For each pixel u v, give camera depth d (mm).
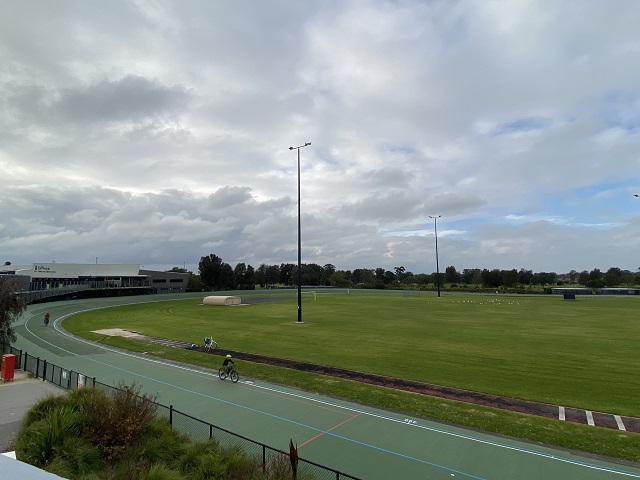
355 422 16141
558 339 34125
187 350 29938
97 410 12648
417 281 169375
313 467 12445
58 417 12148
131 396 13594
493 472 12234
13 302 27125
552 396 19156
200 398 19172
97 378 22672
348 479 11742
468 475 12062
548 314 54031
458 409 17250
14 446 13008
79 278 105250
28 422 13711
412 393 19391
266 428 15562
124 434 12062
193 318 50938
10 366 21703
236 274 148750
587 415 16750
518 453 13445
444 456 13266
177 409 17609
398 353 28547
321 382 21297
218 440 13539
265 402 18547
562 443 14102
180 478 10227
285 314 55125
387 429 15453
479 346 31047
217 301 71125
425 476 12000
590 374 22953
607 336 35625
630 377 22344
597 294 104438
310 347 30859
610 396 19156
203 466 11211
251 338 35094
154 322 47156
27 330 41594
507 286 137000
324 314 55000
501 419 16109
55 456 10938
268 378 22438
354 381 21438
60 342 34594
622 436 14477
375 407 17875
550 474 12094
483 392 19750
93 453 11281
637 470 12320
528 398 18844
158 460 11547
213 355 28125
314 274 186375
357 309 62406
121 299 81812
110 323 46688
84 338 36750
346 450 13703
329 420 16359
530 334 36781
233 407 17906
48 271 99938
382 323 44844
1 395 18984
